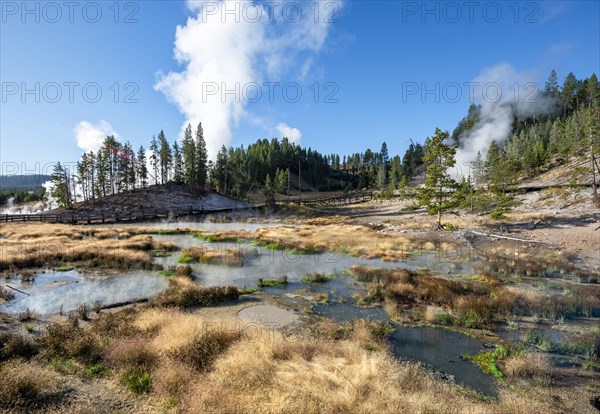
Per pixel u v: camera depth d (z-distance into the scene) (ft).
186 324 36.37
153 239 115.65
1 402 22.84
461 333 42.37
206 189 297.33
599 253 86.17
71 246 94.94
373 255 94.02
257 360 28.91
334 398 23.35
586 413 25.88
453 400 26.32
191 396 23.93
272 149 523.29
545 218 123.75
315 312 49.65
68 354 31.53
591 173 177.99
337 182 529.45
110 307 49.93
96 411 22.89
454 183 139.23
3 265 73.00
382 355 33.17
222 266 80.89
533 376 31.63
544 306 50.21
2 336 33.63
